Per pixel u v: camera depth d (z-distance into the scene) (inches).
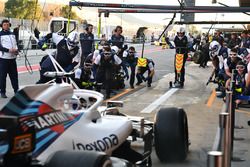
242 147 273.9
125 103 440.5
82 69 380.2
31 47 1010.7
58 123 136.3
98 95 177.3
